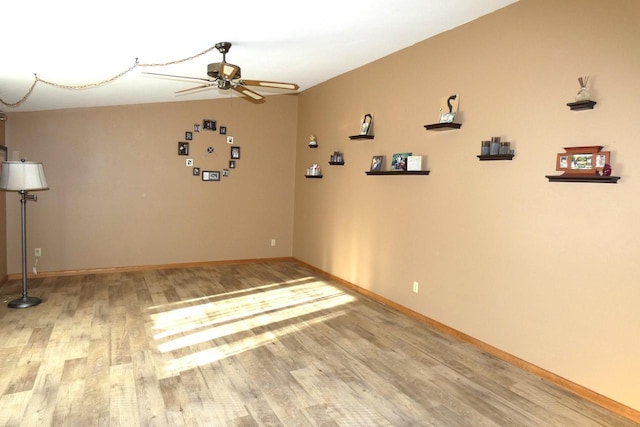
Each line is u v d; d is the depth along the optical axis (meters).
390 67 4.80
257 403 2.76
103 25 2.88
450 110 3.98
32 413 2.57
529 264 3.31
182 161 6.43
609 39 2.76
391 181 4.83
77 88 4.57
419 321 4.39
